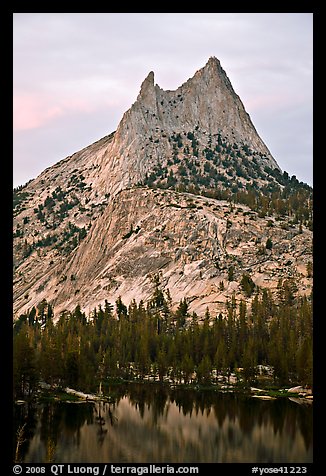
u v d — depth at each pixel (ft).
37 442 389.39
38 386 522.88
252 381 638.94
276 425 472.44
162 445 407.44
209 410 524.93
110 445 397.60
